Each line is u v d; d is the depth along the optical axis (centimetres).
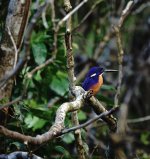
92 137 1380
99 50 1582
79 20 1573
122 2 1523
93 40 1639
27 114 1005
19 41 814
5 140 870
